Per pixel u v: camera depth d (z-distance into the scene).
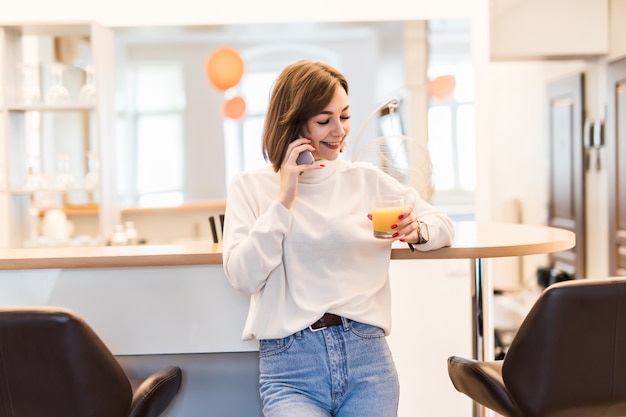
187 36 7.86
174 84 8.27
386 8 4.06
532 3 5.02
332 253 1.62
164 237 5.43
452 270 3.44
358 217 1.67
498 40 5.04
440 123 4.28
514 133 7.23
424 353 3.44
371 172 1.75
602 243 5.54
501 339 4.96
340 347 1.58
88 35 4.18
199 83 8.28
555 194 6.30
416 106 4.77
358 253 1.65
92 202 5.68
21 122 4.05
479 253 1.82
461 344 3.44
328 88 1.59
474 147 4.08
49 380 1.54
